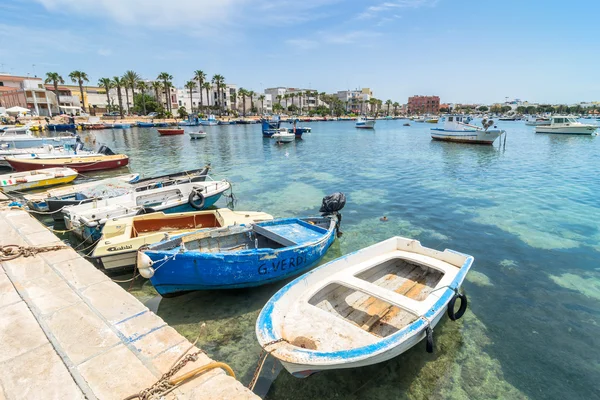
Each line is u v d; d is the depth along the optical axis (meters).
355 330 5.73
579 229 13.21
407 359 6.43
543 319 7.75
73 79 92.12
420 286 7.82
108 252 8.82
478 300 8.48
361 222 14.23
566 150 38.81
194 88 122.94
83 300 6.09
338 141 52.62
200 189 15.27
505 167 27.61
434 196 18.36
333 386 5.84
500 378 6.08
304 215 15.23
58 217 13.31
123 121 83.50
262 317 5.66
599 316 7.87
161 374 4.31
